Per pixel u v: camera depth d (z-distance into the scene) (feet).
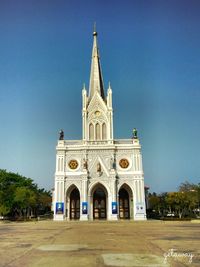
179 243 74.18
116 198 254.06
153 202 383.86
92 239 85.92
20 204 284.00
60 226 165.17
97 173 260.21
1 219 266.57
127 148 267.18
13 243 75.56
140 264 46.75
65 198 258.57
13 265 46.11
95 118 279.08
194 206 307.99
